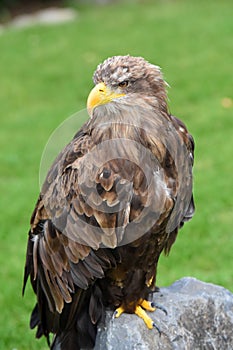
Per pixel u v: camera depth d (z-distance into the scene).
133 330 9.12
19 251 16.08
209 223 16.53
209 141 21.27
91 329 9.30
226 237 16.03
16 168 20.55
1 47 31.98
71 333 9.33
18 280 14.91
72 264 8.70
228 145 20.88
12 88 27.30
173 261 15.20
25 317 13.71
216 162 19.84
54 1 38.38
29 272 9.40
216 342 9.65
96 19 35.25
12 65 29.73
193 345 9.42
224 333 9.75
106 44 31.02
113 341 9.14
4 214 17.72
